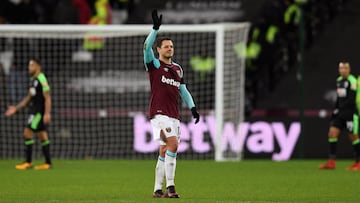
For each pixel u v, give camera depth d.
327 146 59.44
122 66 65.12
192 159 59.50
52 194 33.81
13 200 31.08
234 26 59.22
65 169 49.84
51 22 69.12
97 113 61.88
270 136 59.50
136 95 64.56
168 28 58.12
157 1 69.50
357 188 37.44
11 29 57.97
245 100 63.69
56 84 64.56
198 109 64.44
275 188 37.25
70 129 62.16
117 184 39.28
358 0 68.25
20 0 68.69
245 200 31.28
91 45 64.94
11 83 63.22
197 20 68.56
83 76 64.94
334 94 64.00
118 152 61.34
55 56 64.81
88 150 62.00
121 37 65.12
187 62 65.62
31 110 49.91
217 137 58.16
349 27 67.44
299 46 61.94
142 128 60.94
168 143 30.55
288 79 65.25
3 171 48.06
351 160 59.34
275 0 67.44
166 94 30.67
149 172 47.53
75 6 69.69
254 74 65.75
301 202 30.73
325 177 44.16
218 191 35.50
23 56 64.50
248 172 47.78
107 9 68.12
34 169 49.78
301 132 59.38
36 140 61.72
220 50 58.44
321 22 67.69
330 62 65.75
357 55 66.06
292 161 57.62
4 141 63.09
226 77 62.03
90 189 36.38
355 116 50.53
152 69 30.78
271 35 66.38
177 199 30.39
